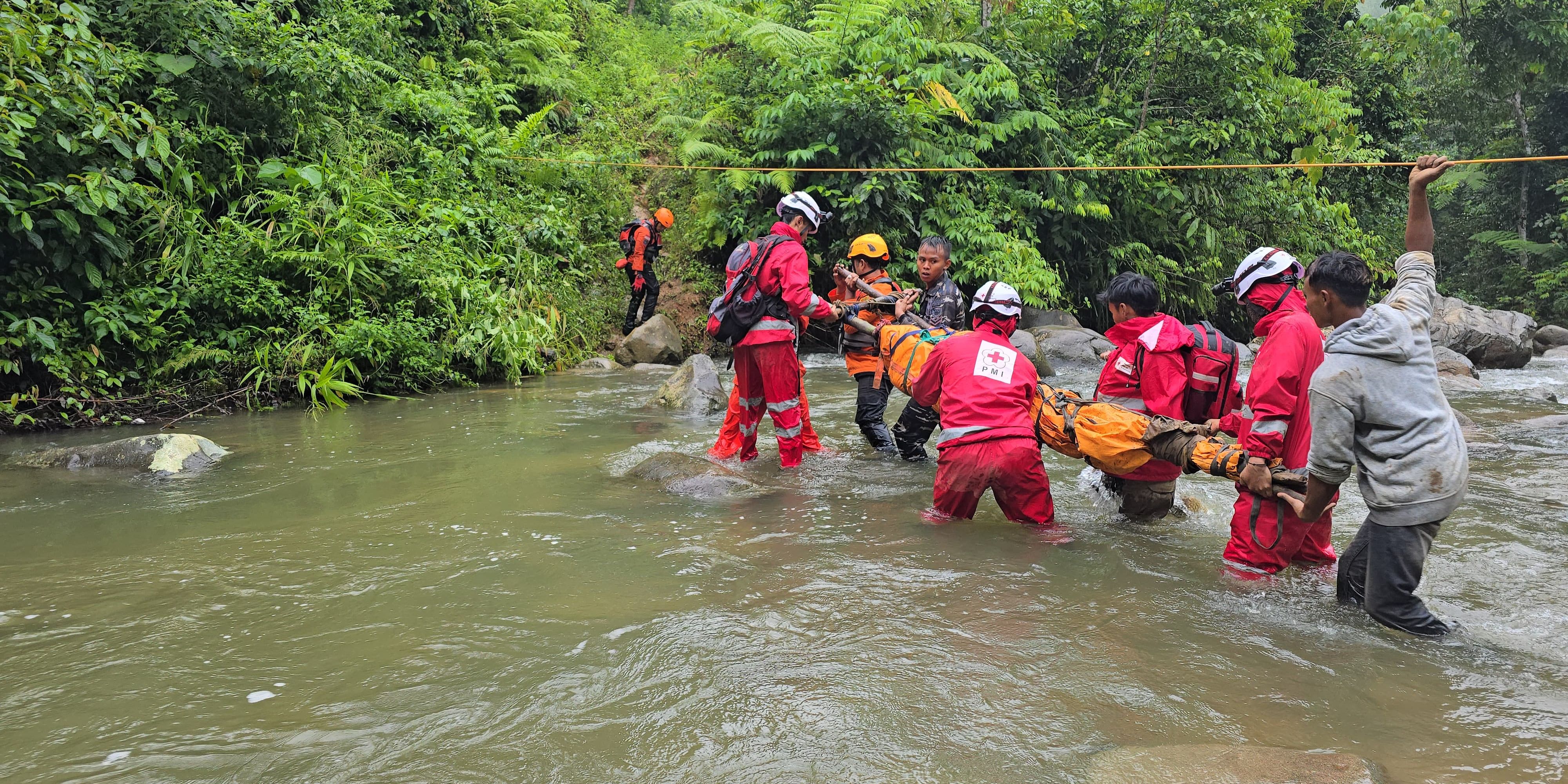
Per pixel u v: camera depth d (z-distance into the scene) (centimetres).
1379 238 1669
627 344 1201
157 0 862
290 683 248
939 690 241
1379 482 276
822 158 1355
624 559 361
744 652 267
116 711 232
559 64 1639
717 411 774
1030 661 260
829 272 1390
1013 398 412
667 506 448
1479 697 238
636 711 230
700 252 1455
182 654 269
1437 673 253
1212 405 391
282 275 877
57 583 335
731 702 234
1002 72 1385
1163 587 328
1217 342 387
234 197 932
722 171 1426
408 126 1231
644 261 1240
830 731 218
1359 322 278
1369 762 202
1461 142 2848
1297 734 216
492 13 1611
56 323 723
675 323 1323
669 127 1569
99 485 500
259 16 958
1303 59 1853
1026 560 360
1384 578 280
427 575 341
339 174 987
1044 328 1255
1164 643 274
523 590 324
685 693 240
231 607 309
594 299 1294
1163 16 1505
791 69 1350
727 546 378
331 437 653
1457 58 2211
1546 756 205
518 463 555
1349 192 1881
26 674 255
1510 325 1261
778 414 537
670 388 804
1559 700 235
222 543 386
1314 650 270
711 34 1619
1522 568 345
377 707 233
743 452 557
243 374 811
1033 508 409
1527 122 2614
